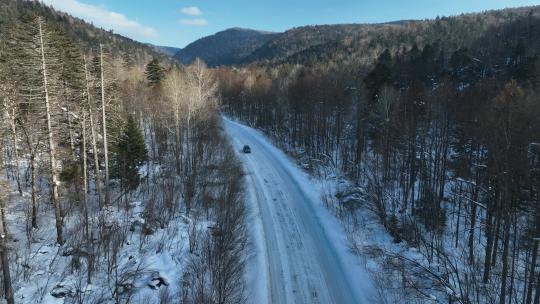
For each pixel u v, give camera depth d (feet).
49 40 77.61
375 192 110.73
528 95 111.55
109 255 73.15
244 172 147.13
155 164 146.10
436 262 81.25
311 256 84.84
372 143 160.97
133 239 80.84
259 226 98.73
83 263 69.05
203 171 134.51
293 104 214.90
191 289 64.13
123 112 150.61
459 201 104.47
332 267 80.53
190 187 117.08
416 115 132.87
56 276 64.85
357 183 130.41
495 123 77.00
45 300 57.36
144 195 115.96
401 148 133.49
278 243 90.43
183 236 84.94
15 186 108.06
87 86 97.14
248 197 120.06
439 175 123.24
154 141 166.81
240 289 68.33
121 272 67.15
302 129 215.51
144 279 65.00
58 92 83.92
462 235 99.91
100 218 85.15
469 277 77.36
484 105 105.60
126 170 118.11
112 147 117.80
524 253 84.33
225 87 344.90
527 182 74.84
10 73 88.94
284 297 69.62
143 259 71.82
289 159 172.86
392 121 132.46
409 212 112.06
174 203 107.55
